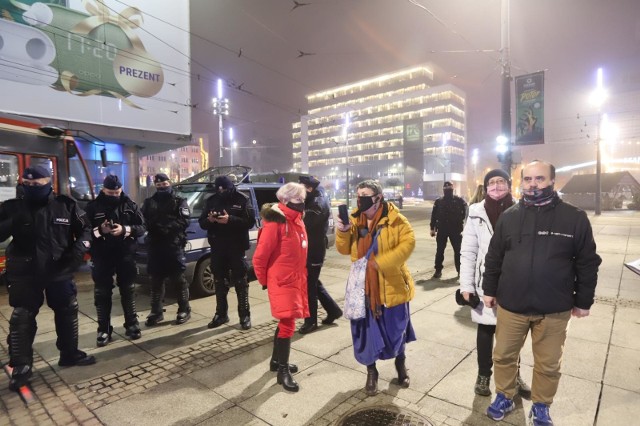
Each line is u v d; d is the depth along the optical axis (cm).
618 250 1033
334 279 737
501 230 270
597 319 485
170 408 299
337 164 10931
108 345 422
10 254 342
